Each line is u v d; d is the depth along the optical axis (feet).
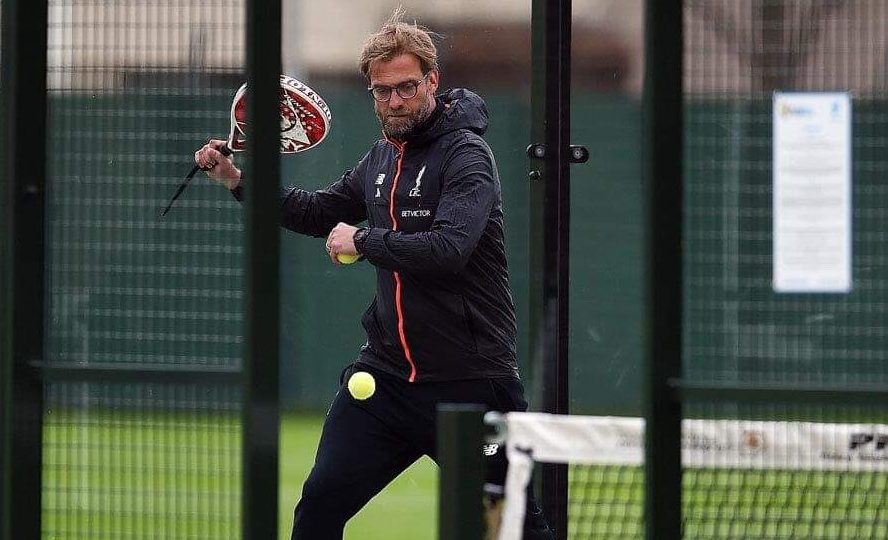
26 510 43.32
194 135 45.11
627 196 110.63
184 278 45.52
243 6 43.21
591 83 112.57
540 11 57.26
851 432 38.68
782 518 40.86
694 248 42.01
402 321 56.65
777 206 40.47
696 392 38.32
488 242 56.65
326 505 57.62
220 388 42.98
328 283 119.75
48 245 45.16
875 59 40.11
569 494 57.06
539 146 57.52
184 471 43.60
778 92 40.16
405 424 57.52
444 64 100.83
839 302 40.68
